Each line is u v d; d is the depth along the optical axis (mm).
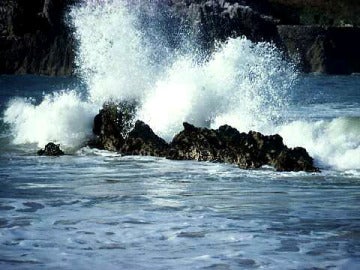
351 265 15914
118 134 37656
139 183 27406
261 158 31766
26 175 29469
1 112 54500
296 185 26750
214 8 197000
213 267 15820
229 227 19656
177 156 34156
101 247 17453
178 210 21969
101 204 22953
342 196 24453
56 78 160125
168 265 15953
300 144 35344
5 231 19031
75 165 32406
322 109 55094
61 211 21734
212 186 26688
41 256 16625
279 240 18203
